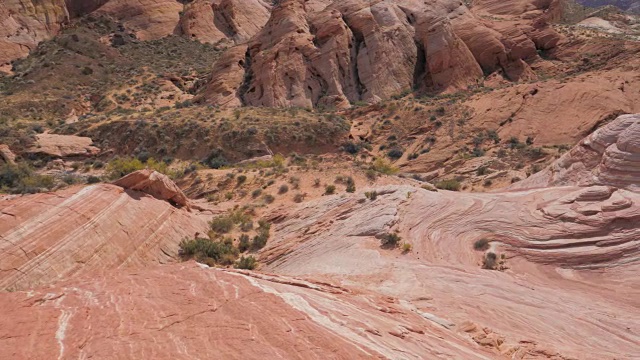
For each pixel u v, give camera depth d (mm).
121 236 22500
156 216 25594
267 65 67312
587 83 56688
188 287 11734
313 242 24484
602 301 16859
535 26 83938
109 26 105188
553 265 19516
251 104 67188
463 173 43688
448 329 13805
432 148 52531
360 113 62750
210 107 64250
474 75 72812
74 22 107812
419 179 44594
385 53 72000
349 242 23219
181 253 25062
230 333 9414
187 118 58812
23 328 9391
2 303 10742
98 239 21234
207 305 10680
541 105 54656
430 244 22016
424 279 18438
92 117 64875
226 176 39031
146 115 62844
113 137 57500
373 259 20844
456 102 59875
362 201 26781
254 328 9680
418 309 15305
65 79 80062
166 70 87688
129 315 10156
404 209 24828
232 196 35812
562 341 14023
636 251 18828
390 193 26703
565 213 21469
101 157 55562
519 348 13016
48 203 21297
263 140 53656
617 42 76500
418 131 56312
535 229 21344
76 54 88000
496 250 20859
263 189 35656
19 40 96625
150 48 100000
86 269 19781
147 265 22844
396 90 70625
